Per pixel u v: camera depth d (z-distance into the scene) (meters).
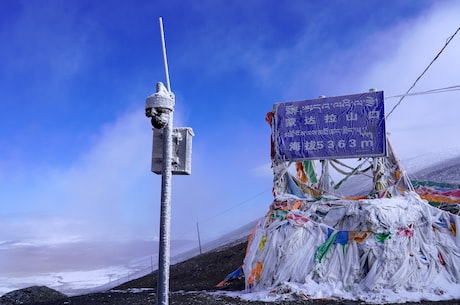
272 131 19.55
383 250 14.94
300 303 13.32
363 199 17.09
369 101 18.30
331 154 18.47
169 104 5.76
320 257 15.66
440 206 18.50
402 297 13.50
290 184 19.17
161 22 6.19
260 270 16.39
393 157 18.44
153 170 5.95
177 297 14.05
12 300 19.48
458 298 13.63
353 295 14.16
